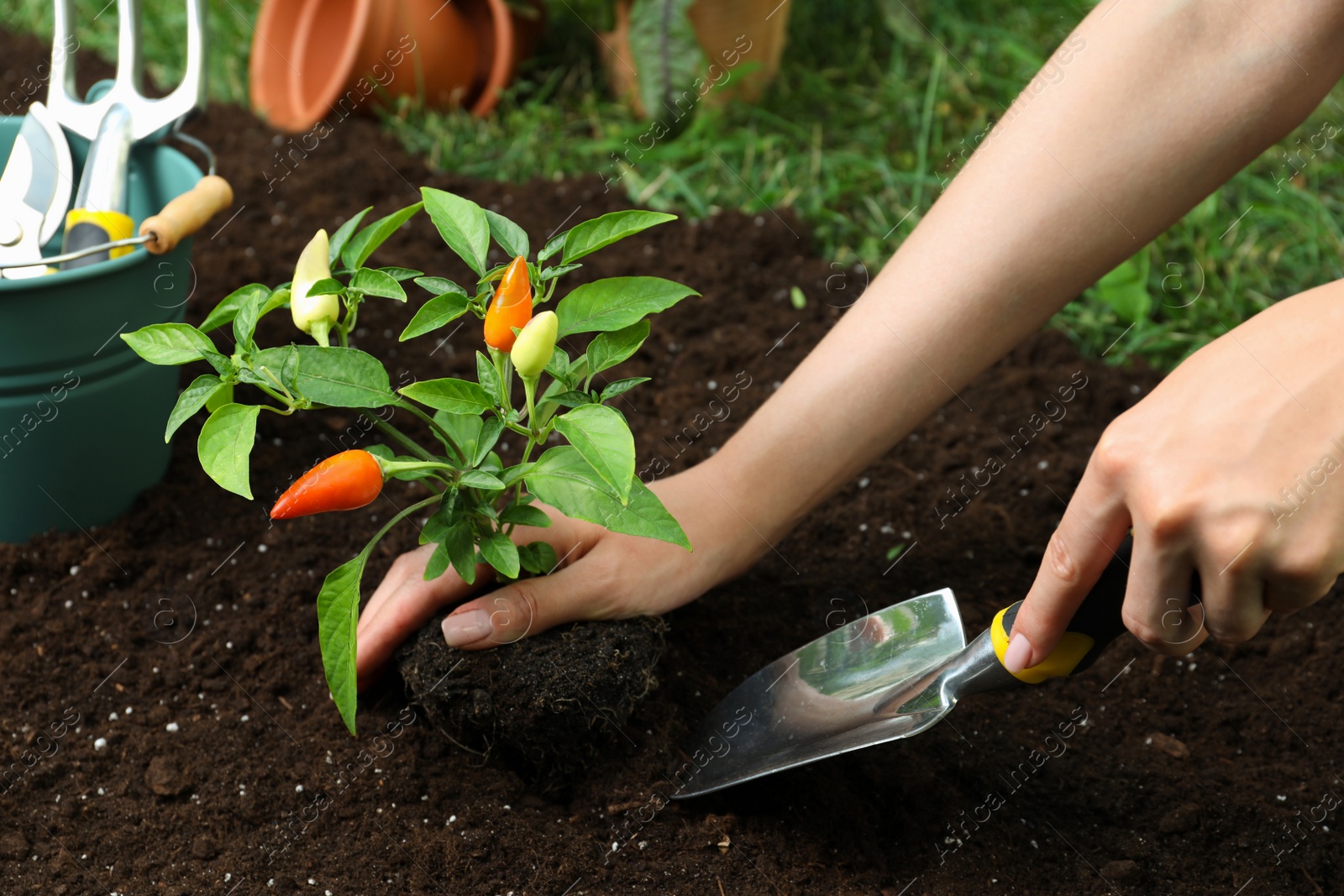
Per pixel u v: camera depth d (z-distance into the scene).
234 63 2.81
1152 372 2.05
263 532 1.65
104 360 1.48
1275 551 0.82
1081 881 1.23
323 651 1.07
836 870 1.23
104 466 1.58
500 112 2.77
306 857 1.23
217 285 2.04
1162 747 1.41
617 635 1.25
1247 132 1.08
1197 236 2.33
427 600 1.27
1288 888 1.23
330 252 1.13
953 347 1.22
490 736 1.27
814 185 2.49
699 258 2.26
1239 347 0.86
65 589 1.55
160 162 1.65
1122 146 1.10
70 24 1.62
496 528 1.23
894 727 1.17
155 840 1.25
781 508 1.33
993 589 1.62
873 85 2.91
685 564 1.29
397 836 1.25
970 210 1.19
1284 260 2.30
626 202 2.39
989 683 1.13
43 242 1.60
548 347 0.99
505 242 1.14
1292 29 1.02
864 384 1.25
